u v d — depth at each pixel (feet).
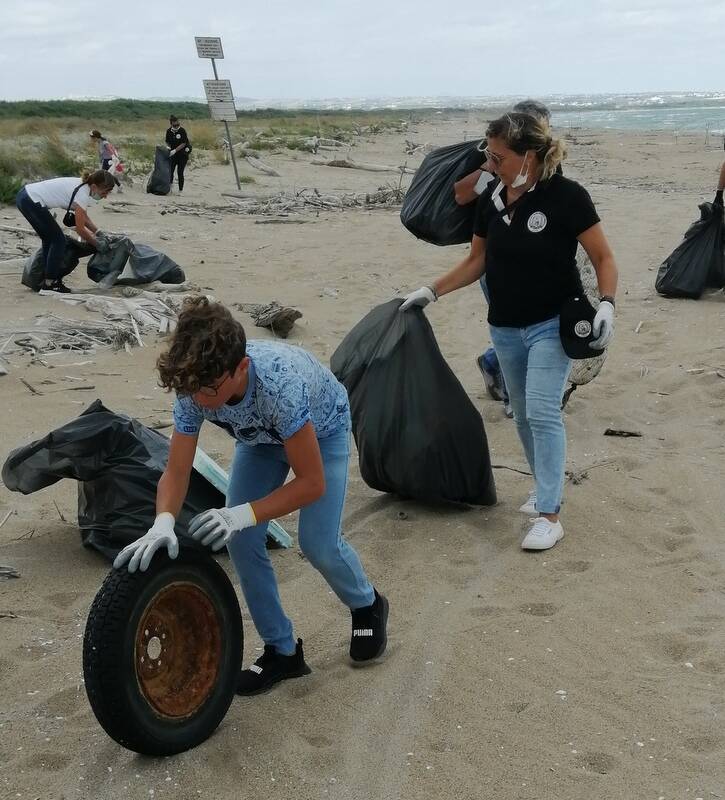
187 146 63.98
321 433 10.47
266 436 10.03
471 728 10.30
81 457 14.15
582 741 10.01
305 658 11.93
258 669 11.17
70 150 83.10
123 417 14.67
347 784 9.41
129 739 9.16
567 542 15.20
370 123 204.85
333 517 10.73
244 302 32.14
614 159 97.14
